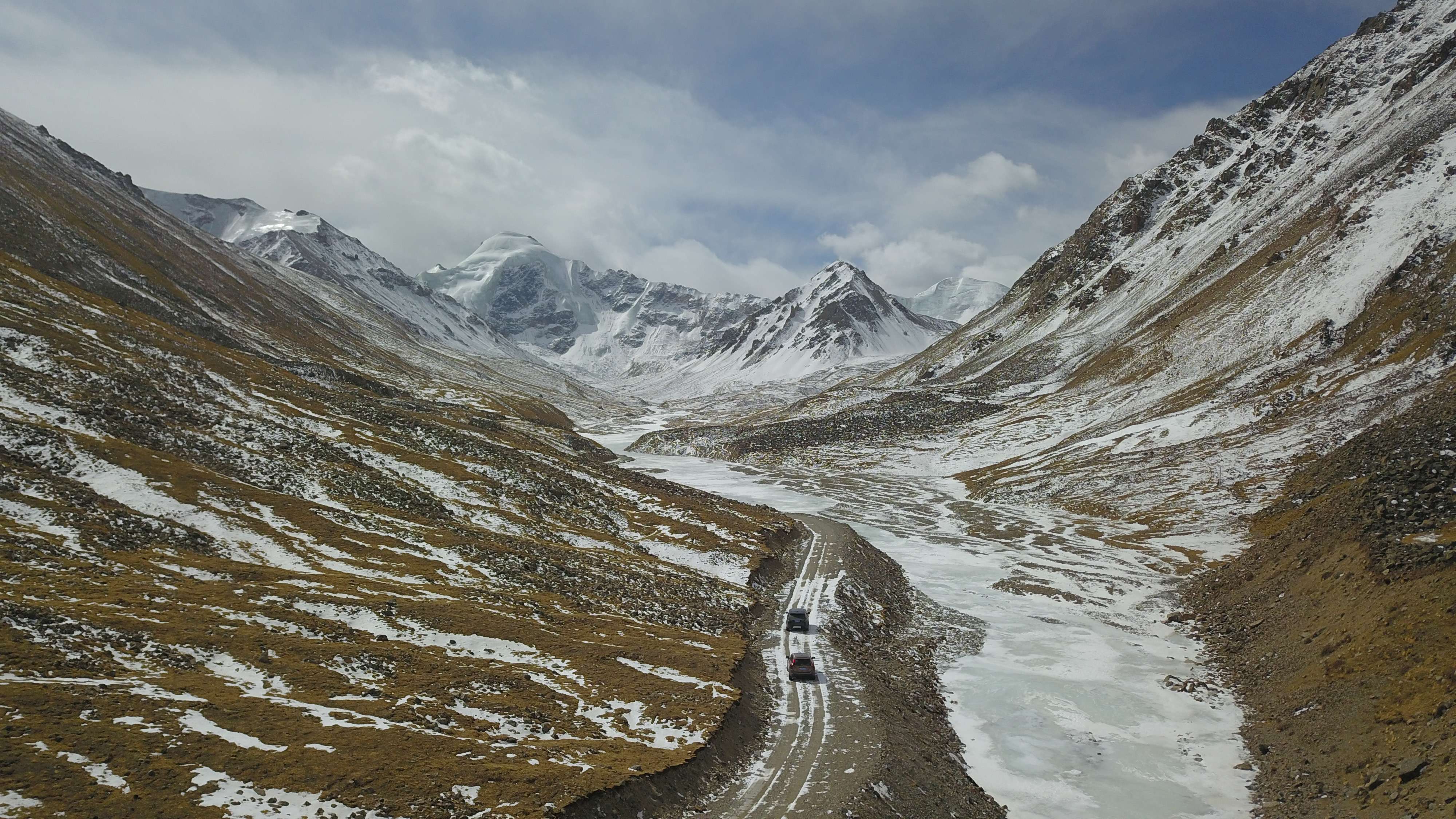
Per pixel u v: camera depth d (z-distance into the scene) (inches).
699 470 7731.3
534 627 2143.2
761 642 2502.5
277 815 1069.8
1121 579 3442.4
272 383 4340.6
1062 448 6353.3
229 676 1492.4
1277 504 3838.6
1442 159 6555.1
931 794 1560.0
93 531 2089.1
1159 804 1590.8
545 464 4579.2
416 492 3398.1
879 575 3501.5
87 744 1119.6
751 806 1395.2
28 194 5959.6
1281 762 1652.3
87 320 3882.9
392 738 1347.2
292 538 2529.5
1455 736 1295.5
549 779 1284.4
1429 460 2480.3
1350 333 5428.2
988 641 2726.4
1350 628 1914.4
